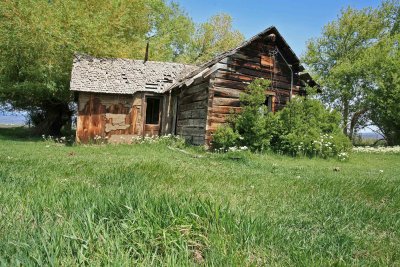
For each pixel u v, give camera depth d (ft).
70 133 82.84
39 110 81.51
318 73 119.03
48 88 63.62
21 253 5.64
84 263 5.74
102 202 8.80
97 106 59.72
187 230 7.27
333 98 102.73
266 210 11.71
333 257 7.41
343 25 116.37
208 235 7.23
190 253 6.76
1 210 8.87
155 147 47.52
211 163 30.32
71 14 63.67
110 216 7.94
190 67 71.97
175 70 69.92
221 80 48.60
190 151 45.55
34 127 81.82
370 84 93.25
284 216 11.10
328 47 119.75
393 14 117.39
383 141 101.96
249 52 50.88
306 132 45.98
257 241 7.58
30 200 9.69
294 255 7.11
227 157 35.32
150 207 8.16
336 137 47.14
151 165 21.12
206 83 48.75
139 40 97.04
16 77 66.64
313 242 8.26
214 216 7.97
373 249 8.37
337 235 9.01
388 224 10.85
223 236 7.24
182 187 15.35
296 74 54.70
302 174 25.55
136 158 30.76
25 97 71.51
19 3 56.49
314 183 18.79
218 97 48.32
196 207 8.30
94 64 64.85
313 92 50.55
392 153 62.95
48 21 59.06
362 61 94.43
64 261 5.69
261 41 51.83
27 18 57.47
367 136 105.60
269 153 43.93
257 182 18.86
